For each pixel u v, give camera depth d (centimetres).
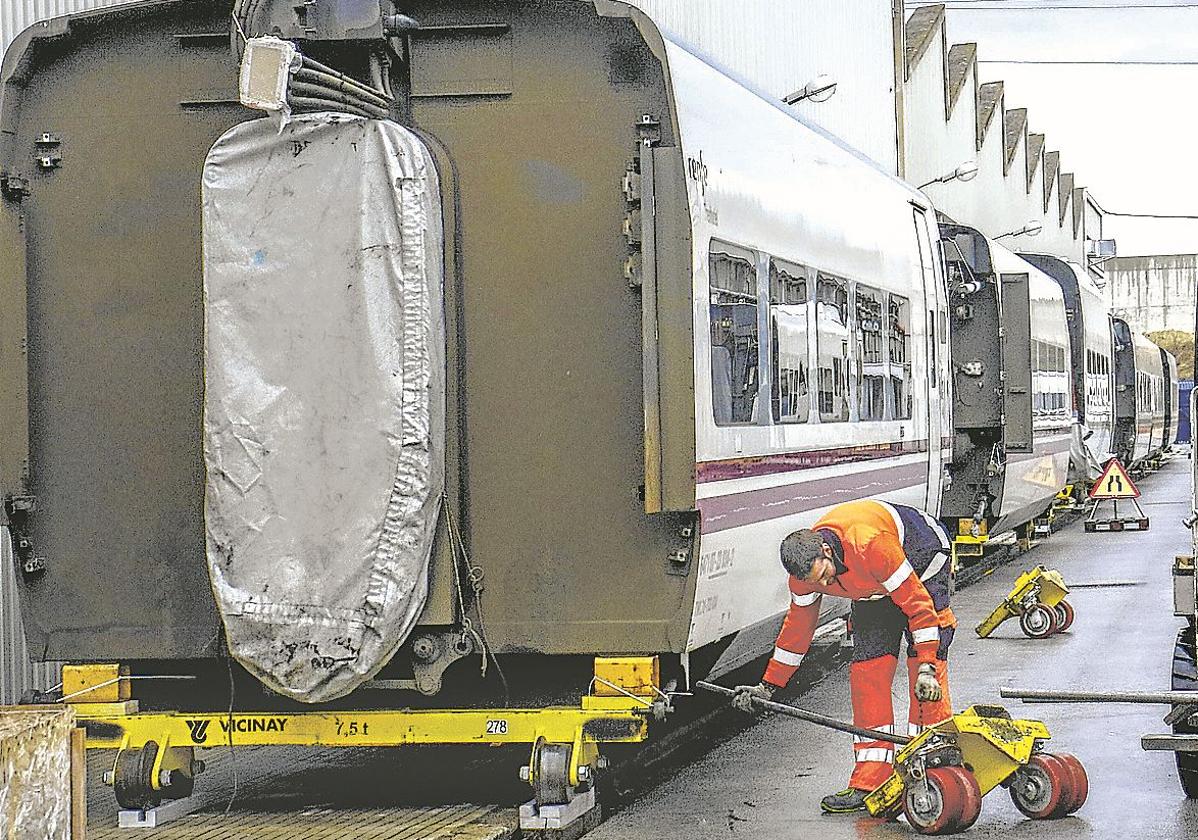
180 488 897
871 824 915
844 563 905
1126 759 1095
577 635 872
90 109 909
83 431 906
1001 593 2145
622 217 870
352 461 850
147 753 893
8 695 1149
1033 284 2508
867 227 1351
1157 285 10962
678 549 865
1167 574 2333
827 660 1546
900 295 1462
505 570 877
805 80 2972
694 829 903
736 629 978
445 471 866
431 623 862
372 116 874
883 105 3666
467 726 871
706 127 933
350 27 865
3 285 900
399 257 851
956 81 5162
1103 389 3634
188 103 901
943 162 4872
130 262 904
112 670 902
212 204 868
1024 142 6644
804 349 1122
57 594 908
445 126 886
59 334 909
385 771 1066
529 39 880
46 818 520
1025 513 2580
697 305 889
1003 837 886
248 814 926
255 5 870
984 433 2242
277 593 852
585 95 876
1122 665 1499
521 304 878
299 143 862
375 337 849
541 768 860
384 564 846
